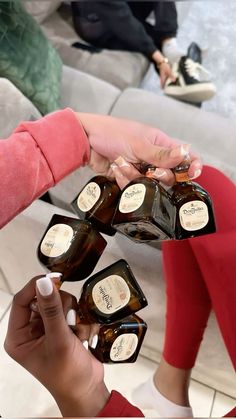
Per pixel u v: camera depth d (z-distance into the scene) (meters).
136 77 0.95
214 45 1.10
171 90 0.95
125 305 0.33
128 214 0.32
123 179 0.36
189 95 0.95
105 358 0.32
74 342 0.29
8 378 0.63
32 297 0.30
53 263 0.33
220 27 1.12
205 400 0.67
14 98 0.54
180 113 0.79
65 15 0.98
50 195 0.63
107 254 0.49
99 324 0.33
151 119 0.79
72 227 0.34
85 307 0.33
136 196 0.32
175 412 0.56
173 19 1.00
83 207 0.36
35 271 0.61
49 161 0.37
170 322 0.54
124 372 0.67
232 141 0.74
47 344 0.28
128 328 0.33
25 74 0.63
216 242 0.49
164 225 0.32
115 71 0.92
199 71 0.96
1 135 0.52
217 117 0.78
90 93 0.82
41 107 0.68
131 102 0.81
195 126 0.77
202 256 0.49
